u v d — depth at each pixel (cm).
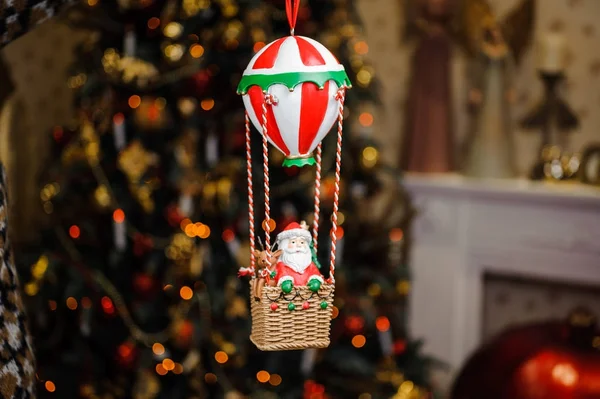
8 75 359
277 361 279
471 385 259
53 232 293
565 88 334
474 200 351
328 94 110
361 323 287
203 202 277
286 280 112
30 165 374
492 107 341
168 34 267
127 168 272
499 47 340
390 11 368
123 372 287
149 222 280
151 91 275
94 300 280
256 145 273
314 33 280
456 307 363
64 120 387
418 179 359
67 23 297
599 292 337
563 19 331
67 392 286
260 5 264
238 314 276
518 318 357
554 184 327
